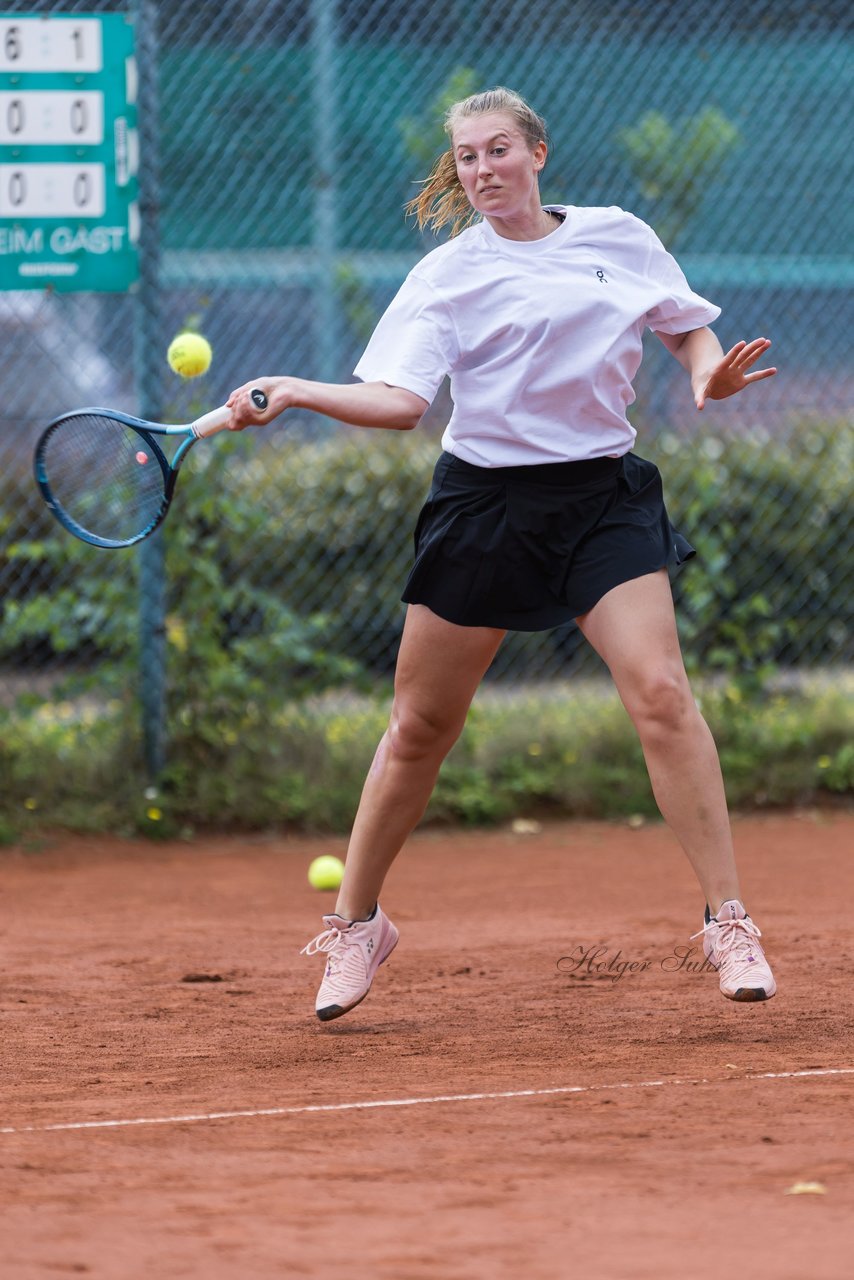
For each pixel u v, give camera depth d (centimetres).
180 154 2731
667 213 3070
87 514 2350
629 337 1248
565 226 1257
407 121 3170
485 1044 1276
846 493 2905
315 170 2884
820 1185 872
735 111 3081
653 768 1258
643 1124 1013
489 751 2581
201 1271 763
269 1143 989
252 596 2439
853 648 2909
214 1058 1248
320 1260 775
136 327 2338
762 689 2675
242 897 2041
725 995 1250
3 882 2122
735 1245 788
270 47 2725
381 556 2909
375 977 1560
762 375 1233
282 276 3084
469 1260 773
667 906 1947
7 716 2442
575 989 1491
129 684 2408
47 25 2283
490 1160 941
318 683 2503
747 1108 1047
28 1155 970
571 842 2392
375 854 1335
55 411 2883
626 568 1239
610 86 2966
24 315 2858
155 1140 1004
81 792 2398
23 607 2478
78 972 1603
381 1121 1038
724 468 2870
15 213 2298
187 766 2433
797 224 3112
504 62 2941
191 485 2356
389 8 2852
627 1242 795
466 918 1888
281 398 1162
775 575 2884
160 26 2631
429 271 1236
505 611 1260
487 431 1239
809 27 2992
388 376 1205
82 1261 777
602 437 1249
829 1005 1392
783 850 2306
